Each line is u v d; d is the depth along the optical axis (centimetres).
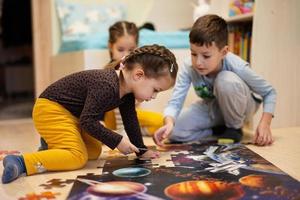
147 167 115
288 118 194
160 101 202
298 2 189
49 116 119
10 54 507
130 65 116
